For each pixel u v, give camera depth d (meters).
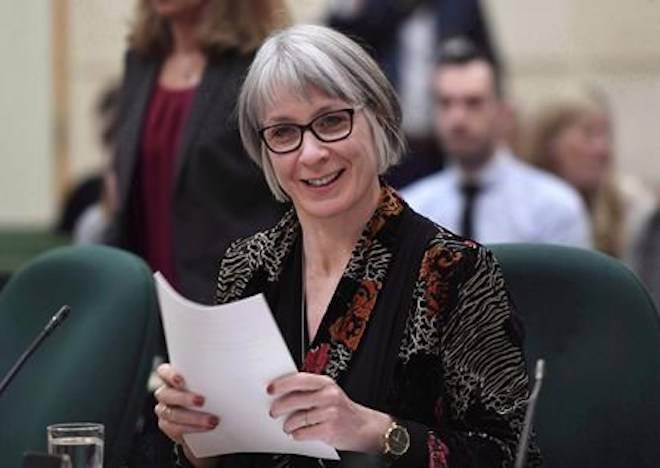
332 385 6.60
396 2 15.27
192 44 10.42
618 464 7.65
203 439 6.91
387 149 7.18
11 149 18.83
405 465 6.73
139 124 10.59
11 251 18.00
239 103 7.20
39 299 8.70
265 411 6.63
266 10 10.25
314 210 7.10
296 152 7.04
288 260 7.45
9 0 18.12
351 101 7.01
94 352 8.24
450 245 7.13
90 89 17.69
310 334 7.28
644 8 16.12
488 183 13.23
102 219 13.70
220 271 7.63
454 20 15.35
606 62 16.33
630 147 16.02
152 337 8.27
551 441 7.73
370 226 7.22
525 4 16.50
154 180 10.51
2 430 8.41
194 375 6.65
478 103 13.20
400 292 7.10
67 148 18.19
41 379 8.43
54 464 6.45
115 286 8.38
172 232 10.35
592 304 7.81
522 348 7.10
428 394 7.08
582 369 7.76
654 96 16.08
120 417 8.14
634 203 14.52
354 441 6.65
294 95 6.98
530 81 16.50
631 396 7.66
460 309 7.02
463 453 6.82
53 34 17.78
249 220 10.13
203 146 10.15
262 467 7.14
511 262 7.94
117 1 12.62
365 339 7.09
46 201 18.34
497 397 6.97
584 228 13.25
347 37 7.17
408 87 15.05
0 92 18.77
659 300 13.33
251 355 6.52
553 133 14.59
